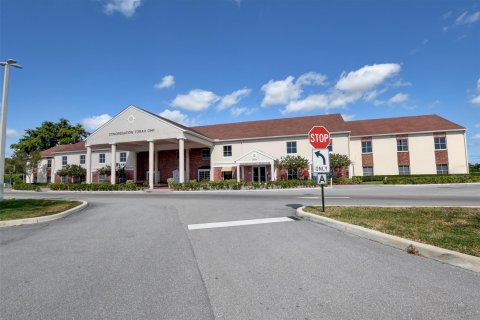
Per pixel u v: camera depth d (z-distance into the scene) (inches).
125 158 1526.8
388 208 389.1
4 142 575.8
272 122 1470.2
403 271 176.9
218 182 1021.8
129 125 1219.2
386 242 237.5
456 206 394.3
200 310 134.0
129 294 152.9
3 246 259.4
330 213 354.0
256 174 1277.1
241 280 167.9
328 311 130.3
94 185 1171.9
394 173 1251.8
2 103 575.8
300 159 1165.1
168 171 1460.4
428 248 204.8
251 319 125.1
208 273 180.2
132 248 241.4
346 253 213.6
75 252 233.9
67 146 1822.1
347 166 1180.5
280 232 283.7
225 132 1444.4
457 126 1201.4
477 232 245.3
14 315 133.0
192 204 538.9
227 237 269.7
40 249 245.9
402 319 122.5
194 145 1338.6
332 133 1213.7
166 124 1161.4
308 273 176.1
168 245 247.8
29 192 1183.6
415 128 1262.3
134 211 459.8
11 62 586.2
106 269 192.1
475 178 1000.9
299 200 569.9
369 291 149.6
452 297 141.8
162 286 162.2
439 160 1207.6
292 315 127.4
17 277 181.0
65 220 395.9
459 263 185.9
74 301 146.1
